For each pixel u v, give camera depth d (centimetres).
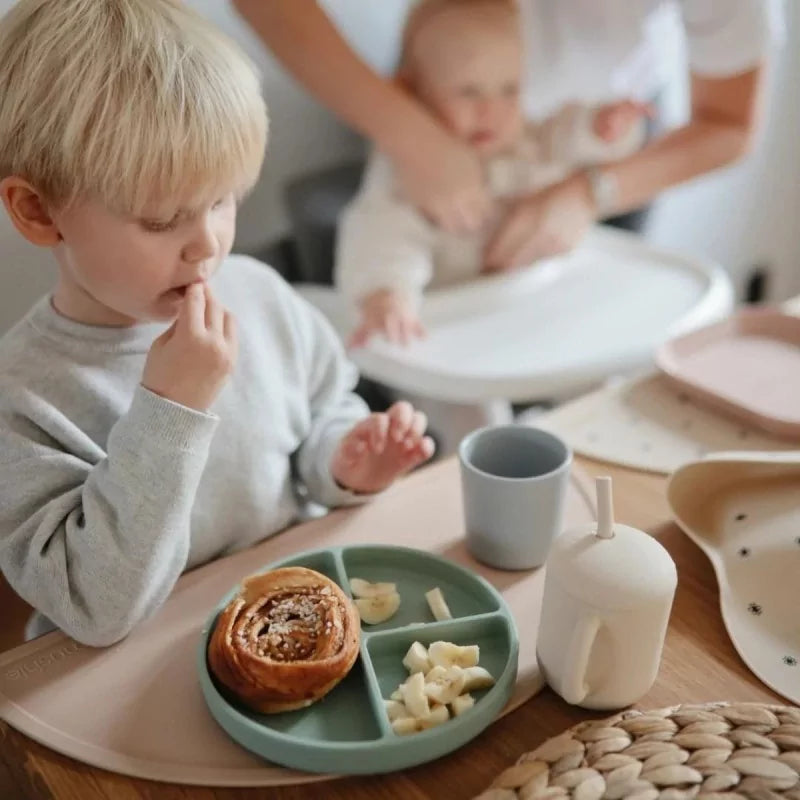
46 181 59
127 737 54
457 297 123
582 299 124
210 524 75
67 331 67
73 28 57
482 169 131
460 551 70
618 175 129
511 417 140
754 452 75
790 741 50
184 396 59
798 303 101
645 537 54
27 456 63
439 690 54
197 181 59
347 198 138
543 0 128
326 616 56
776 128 201
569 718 55
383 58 148
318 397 85
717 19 117
